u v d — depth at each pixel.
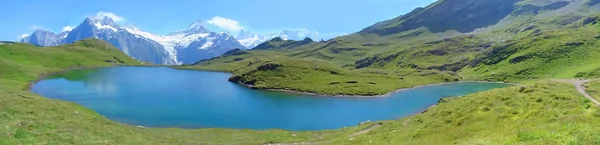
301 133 76.25
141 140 45.94
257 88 196.75
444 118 53.31
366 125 76.81
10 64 180.50
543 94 49.28
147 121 102.81
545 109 43.03
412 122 60.81
